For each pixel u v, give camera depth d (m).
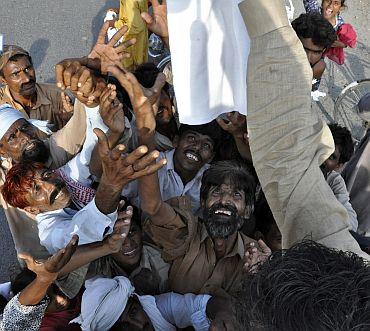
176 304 2.17
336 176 2.66
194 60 1.73
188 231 2.21
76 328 2.18
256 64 1.36
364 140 2.93
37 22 5.06
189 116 1.81
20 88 3.02
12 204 2.24
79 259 1.96
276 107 1.34
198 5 1.66
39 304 1.81
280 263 0.89
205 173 2.30
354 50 5.09
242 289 0.94
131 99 1.80
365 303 0.77
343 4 4.21
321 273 0.84
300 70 1.34
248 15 1.35
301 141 1.32
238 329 0.89
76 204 2.33
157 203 2.05
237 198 2.22
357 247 1.27
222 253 2.25
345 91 4.45
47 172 2.21
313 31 3.15
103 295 2.03
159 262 2.30
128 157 1.70
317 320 0.77
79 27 5.07
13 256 3.77
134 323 2.08
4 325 1.81
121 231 1.96
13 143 2.48
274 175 1.35
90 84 1.80
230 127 2.45
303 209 1.30
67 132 2.45
